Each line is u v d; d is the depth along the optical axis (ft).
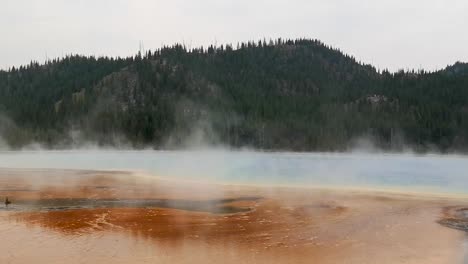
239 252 36.29
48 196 67.26
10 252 35.12
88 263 32.65
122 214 52.21
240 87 428.97
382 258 35.19
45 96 401.08
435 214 53.83
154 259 33.96
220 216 51.72
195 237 41.06
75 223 46.42
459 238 41.65
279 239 40.68
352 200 65.05
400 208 58.08
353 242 39.91
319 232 43.68
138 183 87.45
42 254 34.71
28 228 43.65
